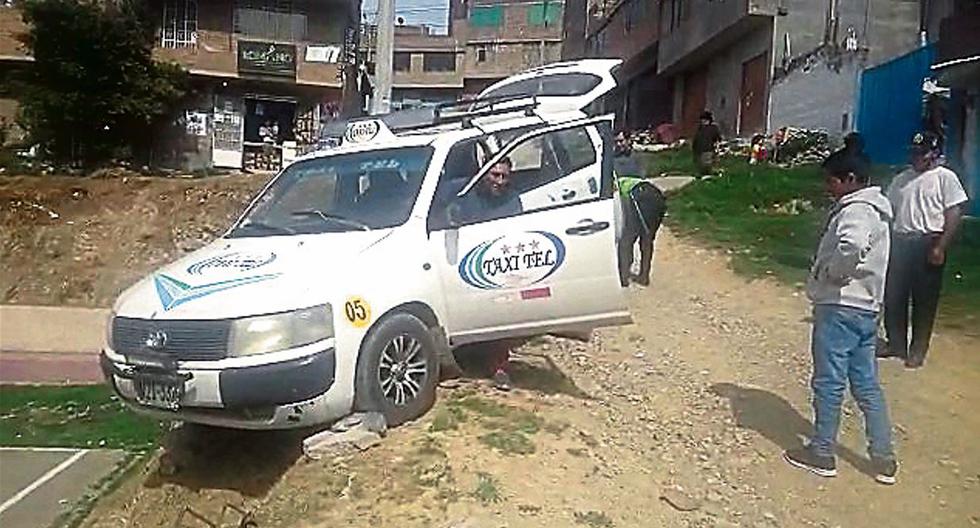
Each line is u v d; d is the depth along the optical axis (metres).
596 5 56.84
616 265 7.29
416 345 6.84
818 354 6.80
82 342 17.89
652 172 26.34
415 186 7.25
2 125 34.81
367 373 6.50
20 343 17.67
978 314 11.13
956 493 6.72
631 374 8.95
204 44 36.72
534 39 74.75
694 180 23.22
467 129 7.70
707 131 24.59
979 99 20.33
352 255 6.73
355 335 6.43
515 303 7.16
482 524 5.56
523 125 7.73
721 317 11.22
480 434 6.65
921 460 7.21
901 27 27.67
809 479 6.79
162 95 34.16
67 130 33.31
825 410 6.83
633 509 6.03
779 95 27.92
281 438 7.00
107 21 33.16
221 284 6.48
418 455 6.26
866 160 6.58
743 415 7.91
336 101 38.62
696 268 14.06
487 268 7.10
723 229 16.98
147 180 25.34
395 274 6.76
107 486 8.97
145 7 35.28
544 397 7.69
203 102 37.28
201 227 23.16
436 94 77.62
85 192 24.45
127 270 22.03
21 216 23.14
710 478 6.67
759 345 10.03
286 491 6.16
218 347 6.16
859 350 6.78
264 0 37.31
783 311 11.45
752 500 6.42
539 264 7.18
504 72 75.69
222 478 6.81
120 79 33.59
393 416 6.68
